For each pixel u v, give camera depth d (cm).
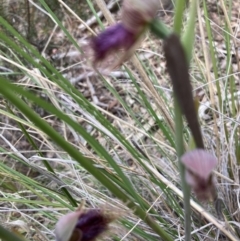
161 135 37
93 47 13
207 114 37
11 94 12
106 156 16
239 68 31
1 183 31
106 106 47
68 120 13
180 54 12
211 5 48
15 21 50
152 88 25
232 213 29
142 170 29
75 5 56
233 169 30
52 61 51
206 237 27
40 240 28
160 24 12
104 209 15
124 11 12
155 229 17
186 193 15
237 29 34
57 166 41
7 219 31
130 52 13
